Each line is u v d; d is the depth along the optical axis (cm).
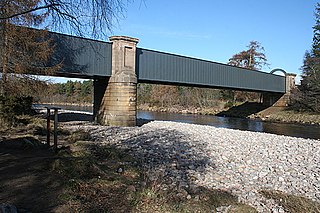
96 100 2644
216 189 808
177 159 1171
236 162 1169
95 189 690
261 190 831
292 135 2667
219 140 1714
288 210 696
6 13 1066
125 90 2369
